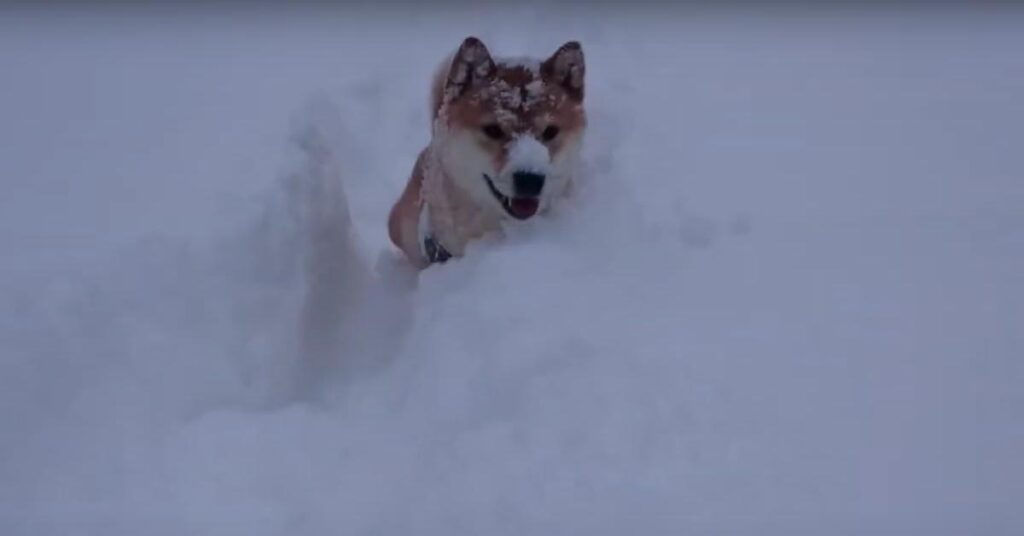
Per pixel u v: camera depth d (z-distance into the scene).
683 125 5.88
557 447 3.44
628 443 3.43
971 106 6.25
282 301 4.43
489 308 4.08
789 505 3.20
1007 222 4.75
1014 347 3.84
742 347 3.83
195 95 6.35
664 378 3.67
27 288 4.11
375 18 7.95
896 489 3.24
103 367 3.86
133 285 4.16
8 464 3.48
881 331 3.94
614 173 5.07
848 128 5.92
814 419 3.50
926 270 4.33
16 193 4.93
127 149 5.44
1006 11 8.16
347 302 4.88
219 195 4.78
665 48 7.23
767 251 4.44
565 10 7.76
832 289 4.19
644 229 4.52
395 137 6.36
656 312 4.01
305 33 7.66
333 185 5.27
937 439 3.42
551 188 4.67
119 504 3.32
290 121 5.74
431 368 3.94
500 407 3.66
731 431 3.46
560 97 4.67
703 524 3.14
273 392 4.06
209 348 4.03
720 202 4.87
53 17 7.86
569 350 3.81
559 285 4.15
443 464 3.44
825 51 7.25
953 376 3.70
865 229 4.67
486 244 4.62
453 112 4.69
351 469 3.47
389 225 5.36
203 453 3.53
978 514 3.15
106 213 4.69
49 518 3.26
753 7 8.17
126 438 3.60
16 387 3.74
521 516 3.20
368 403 3.89
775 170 5.30
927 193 5.07
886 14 8.07
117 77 6.64
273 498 3.34
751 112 6.14
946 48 7.30
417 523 3.22
